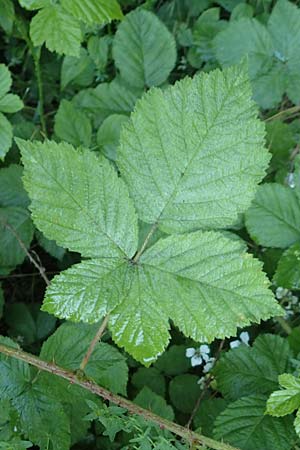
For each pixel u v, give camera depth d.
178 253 0.34
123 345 0.33
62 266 0.68
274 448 0.43
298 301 0.59
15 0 0.75
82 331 0.46
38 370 0.44
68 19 0.56
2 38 0.81
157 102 0.34
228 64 0.67
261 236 0.52
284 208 0.52
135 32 0.68
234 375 0.48
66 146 0.33
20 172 0.62
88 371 0.45
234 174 0.33
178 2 0.79
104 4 0.55
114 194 0.34
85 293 0.33
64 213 0.34
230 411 0.45
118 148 0.34
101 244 0.34
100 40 0.72
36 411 0.43
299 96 0.66
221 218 0.34
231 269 0.33
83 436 0.49
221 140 0.33
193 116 0.33
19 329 0.62
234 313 0.33
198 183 0.34
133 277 0.34
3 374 0.43
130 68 0.68
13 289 0.69
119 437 0.54
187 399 0.57
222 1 0.78
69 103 0.62
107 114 0.67
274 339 0.49
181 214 0.34
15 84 0.78
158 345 0.33
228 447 0.36
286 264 0.52
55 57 0.79
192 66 0.77
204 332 0.33
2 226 0.61
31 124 0.67
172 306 0.33
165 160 0.34
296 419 0.36
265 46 0.66
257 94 0.67
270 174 0.62
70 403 0.48
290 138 0.62
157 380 0.58
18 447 0.39
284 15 0.66
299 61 0.66
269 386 0.48
